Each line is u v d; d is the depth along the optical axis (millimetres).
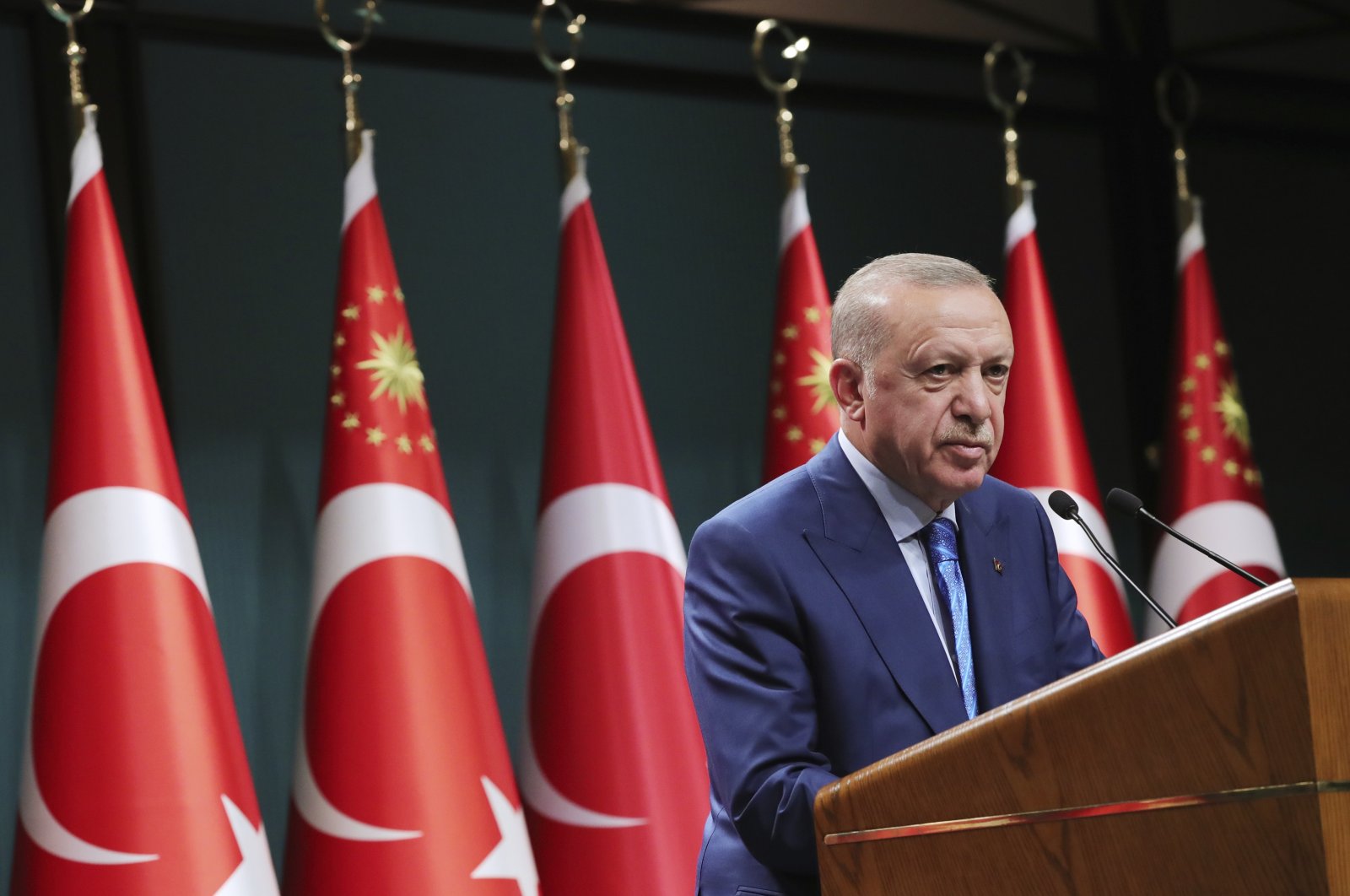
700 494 13125
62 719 9141
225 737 9484
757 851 6254
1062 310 14992
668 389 13164
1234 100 16000
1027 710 4848
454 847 9773
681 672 10805
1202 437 13602
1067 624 7418
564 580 10859
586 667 10680
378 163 12438
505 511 12375
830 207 14117
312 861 9789
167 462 9727
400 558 10133
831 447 7262
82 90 10312
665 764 10570
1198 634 4344
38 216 11180
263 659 11344
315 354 11930
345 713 9891
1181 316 13914
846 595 6758
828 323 11945
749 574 6797
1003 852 4922
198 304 11617
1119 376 15141
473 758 10008
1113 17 15492
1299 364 16031
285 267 11945
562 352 11258
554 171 13062
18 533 10734
